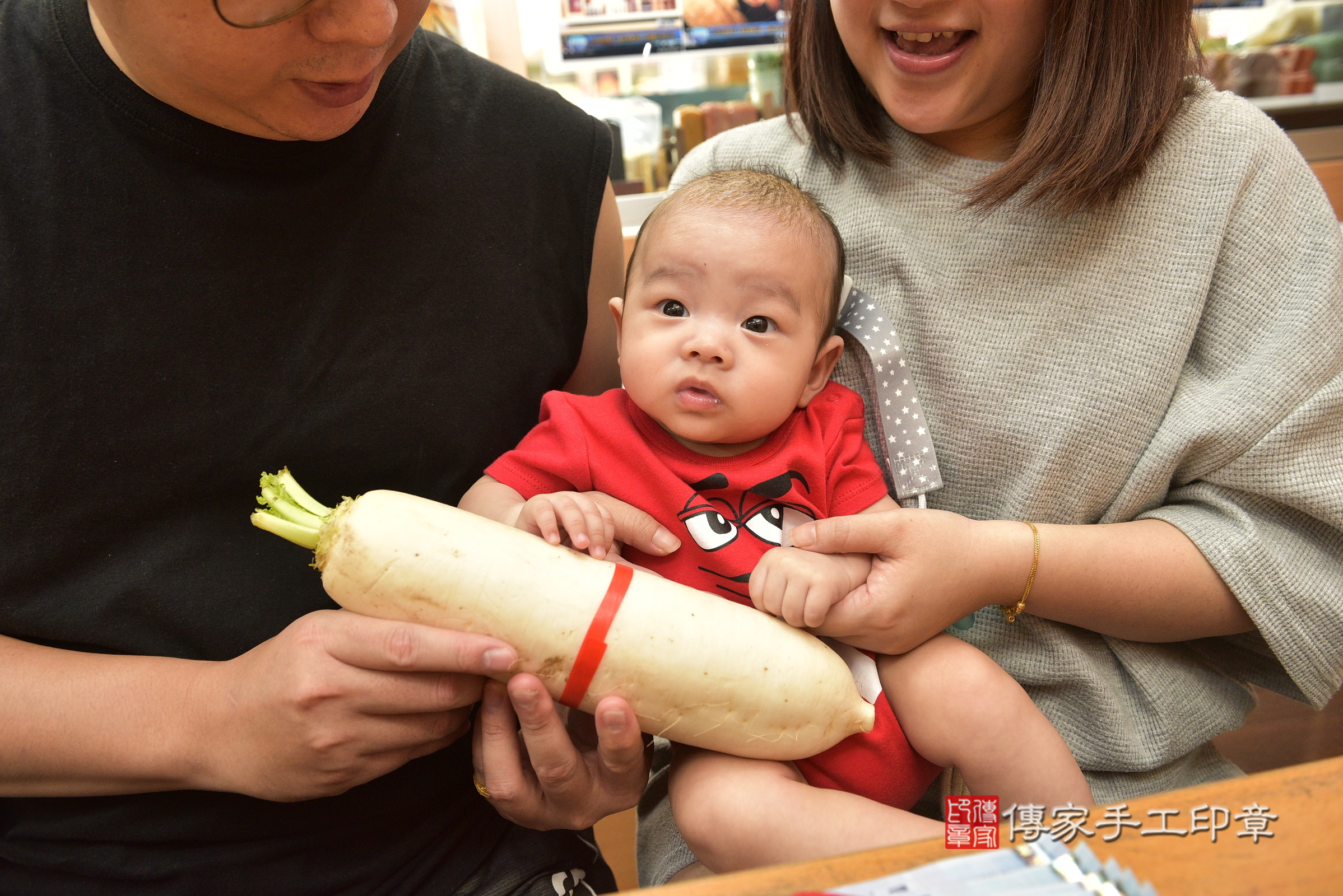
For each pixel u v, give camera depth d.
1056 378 0.91
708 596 0.75
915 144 0.99
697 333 0.85
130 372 0.75
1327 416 0.84
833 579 0.77
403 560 0.67
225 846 0.79
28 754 0.70
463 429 0.91
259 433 0.80
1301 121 1.89
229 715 0.70
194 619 0.78
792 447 0.90
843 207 1.03
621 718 0.68
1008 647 0.94
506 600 0.68
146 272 0.75
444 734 0.74
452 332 0.89
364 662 0.66
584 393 1.12
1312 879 0.49
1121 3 0.82
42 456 0.73
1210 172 0.88
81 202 0.73
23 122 0.73
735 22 1.81
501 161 0.93
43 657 0.73
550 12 1.78
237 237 0.78
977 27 0.84
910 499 0.96
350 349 0.84
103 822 0.77
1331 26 1.85
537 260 0.96
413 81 0.89
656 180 1.91
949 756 0.81
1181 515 0.90
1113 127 0.85
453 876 0.87
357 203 0.83
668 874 0.91
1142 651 0.94
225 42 0.59
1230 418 0.85
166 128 0.73
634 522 0.83
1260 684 0.96
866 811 0.72
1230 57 1.87
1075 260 0.91
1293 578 0.85
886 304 0.98
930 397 0.96
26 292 0.72
